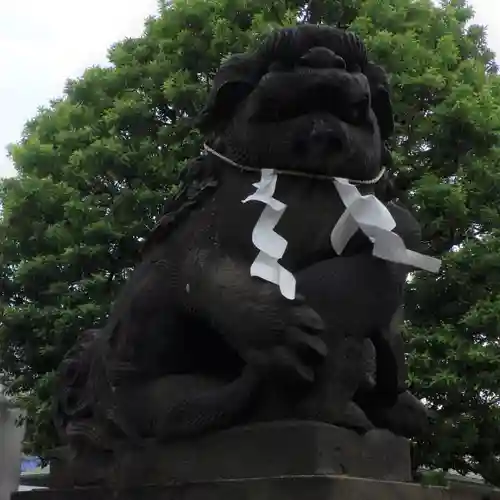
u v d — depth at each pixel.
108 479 2.42
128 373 2.36
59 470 2.70
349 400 2.11
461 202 6.16
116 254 6.70
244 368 2.15
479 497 2.50
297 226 2.20
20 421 7.79
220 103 2.37
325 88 2.16
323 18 7.12
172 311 2.31
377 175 2.37
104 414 2.49
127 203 6.58
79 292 6.63
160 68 7.08
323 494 1.85
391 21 7.07
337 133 2.17
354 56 2.30
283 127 2.22
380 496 1.98
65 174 7.18
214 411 2.12
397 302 2.18
